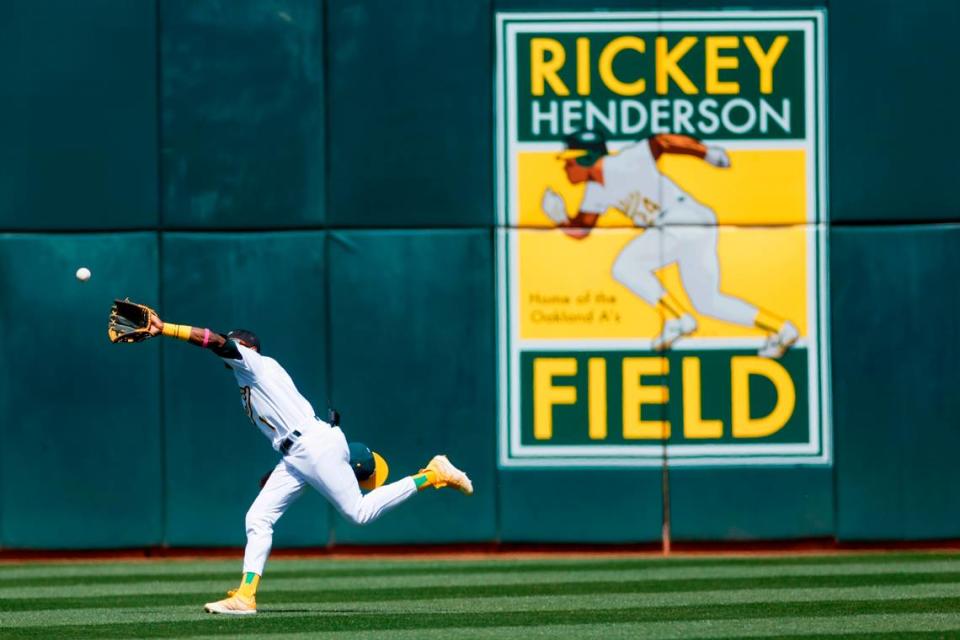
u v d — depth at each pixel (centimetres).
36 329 3959
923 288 3966
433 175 3969
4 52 3947
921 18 3962
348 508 2775
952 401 3969
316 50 3962
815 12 3969
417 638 2511
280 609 2970
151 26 3959
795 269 3969
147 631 2620
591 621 2753
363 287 3969
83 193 3956
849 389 3969
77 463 3969
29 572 3747
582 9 3969
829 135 3966
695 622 2739
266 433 2786
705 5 3969
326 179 3969
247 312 3969
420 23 3969
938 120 3959
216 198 3966
